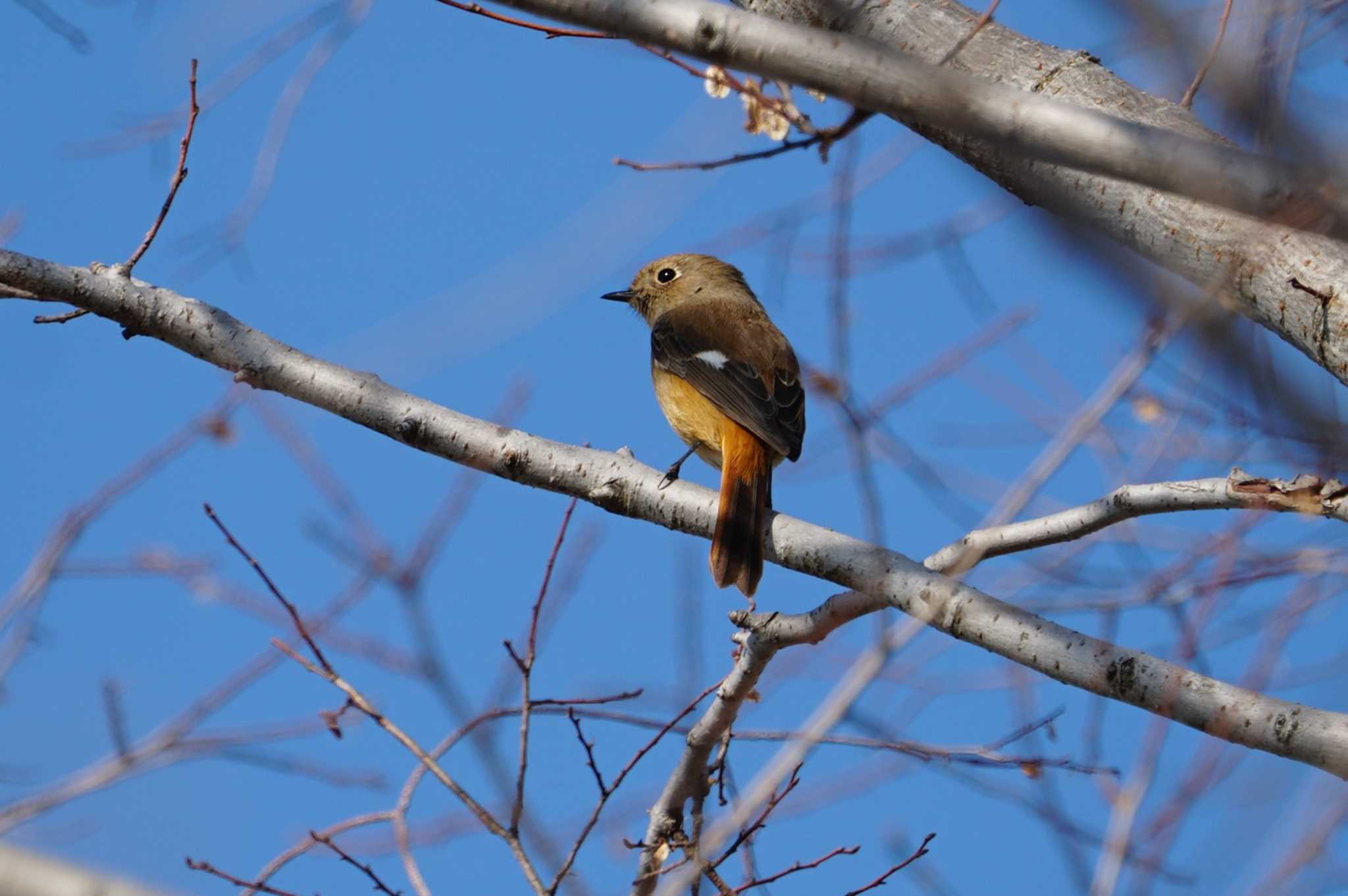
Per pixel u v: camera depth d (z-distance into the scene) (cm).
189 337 1041
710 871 946
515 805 879
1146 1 620
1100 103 886
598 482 1055
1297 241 809
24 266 1016
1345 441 655
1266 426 672
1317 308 791
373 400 1033
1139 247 854
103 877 510
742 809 746
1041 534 903
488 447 1041
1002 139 594
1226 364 652
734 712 967
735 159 903
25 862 509
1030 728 1092
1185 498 859
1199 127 855
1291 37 647
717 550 1055
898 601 922
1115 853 953
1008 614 883
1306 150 584
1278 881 805
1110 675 843
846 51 592
